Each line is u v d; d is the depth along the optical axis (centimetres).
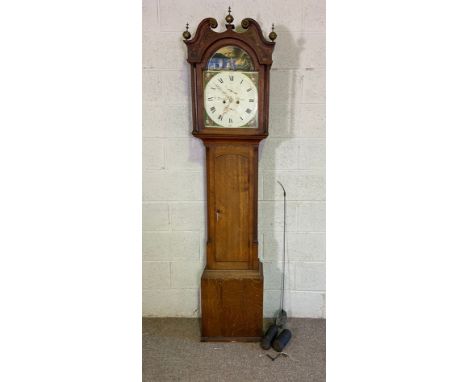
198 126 166
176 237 201
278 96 187
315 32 182
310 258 201
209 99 164
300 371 165
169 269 204
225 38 158
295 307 206
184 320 206
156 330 196
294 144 191
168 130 192
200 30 158
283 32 182
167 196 197
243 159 171
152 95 189
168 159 194
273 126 190
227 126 166
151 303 207
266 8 181
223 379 160
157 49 185
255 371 165
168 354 176
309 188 195
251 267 180
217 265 180
